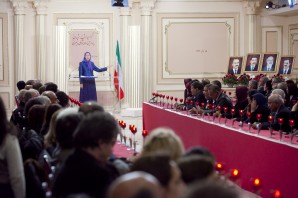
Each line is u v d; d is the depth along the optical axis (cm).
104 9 1717
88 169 308
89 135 315
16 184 396
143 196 169
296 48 1700
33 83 1216
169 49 1728
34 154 475
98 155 319
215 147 802
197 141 888
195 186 158
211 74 1741
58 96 813
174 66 1731
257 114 814
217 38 1742
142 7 1705
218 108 886
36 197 415
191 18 1733
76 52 1716
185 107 1109
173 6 1727
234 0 1741
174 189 224
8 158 396
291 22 1723
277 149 618
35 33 1702
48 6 1700
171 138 322
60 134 373
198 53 1738
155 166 225
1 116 394
